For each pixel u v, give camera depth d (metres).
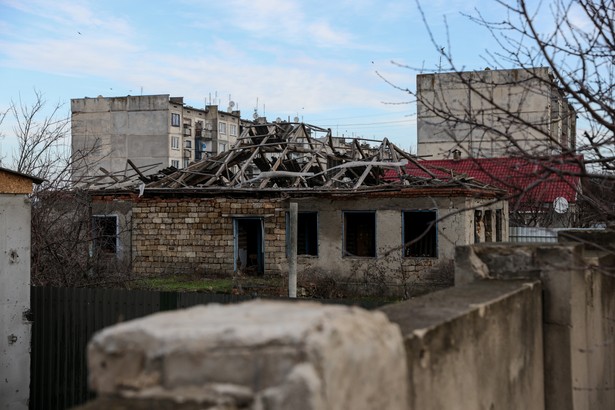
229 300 9.80
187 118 59.16
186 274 20.44
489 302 3.16
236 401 1.63
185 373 1.70
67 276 14.10
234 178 20.64
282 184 22.48
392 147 21.83
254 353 1.66
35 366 10.43
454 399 2.69
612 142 4.41
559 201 19.23
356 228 22.06
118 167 52.75
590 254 4.96
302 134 23.83
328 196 19.33
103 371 1.76
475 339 2.95
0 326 8.73
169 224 20.73
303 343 1.63
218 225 20.38
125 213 21.12
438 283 18.03
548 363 4.08
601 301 4.80
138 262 20.91
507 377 3.39
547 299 4.09
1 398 8.75
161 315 1.93
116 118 53.09
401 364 2.15
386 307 2.99
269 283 18.62
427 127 35.59
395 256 18.61
